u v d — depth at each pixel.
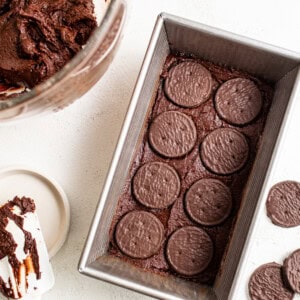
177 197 0.54
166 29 0.52
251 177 0.53
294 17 0.58
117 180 0.51
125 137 0.50
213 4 0.59
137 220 0.54
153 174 0.54
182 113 0.55
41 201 0.58
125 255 0.53
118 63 0.59
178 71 0.55
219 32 0.51
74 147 0.59
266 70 0.54
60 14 0.50
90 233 0.49
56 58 0.50
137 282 0.49
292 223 0.58
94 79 0.51
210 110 0.55
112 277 0.49
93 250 0.50
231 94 0.55
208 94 0.55
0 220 0.54
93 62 0.47
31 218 0.55
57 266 0.58
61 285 0.58
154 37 0.50
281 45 0.58
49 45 0.50
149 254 0.53
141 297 0.57
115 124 0.59
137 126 0.53
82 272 0.49
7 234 0.54
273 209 0.58
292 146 0.58
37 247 0.55
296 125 0.58
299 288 0.57
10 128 0.59
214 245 0.53
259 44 0.50
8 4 0.51
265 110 0.55
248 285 0.58
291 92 0.49
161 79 0.55
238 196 0.54
